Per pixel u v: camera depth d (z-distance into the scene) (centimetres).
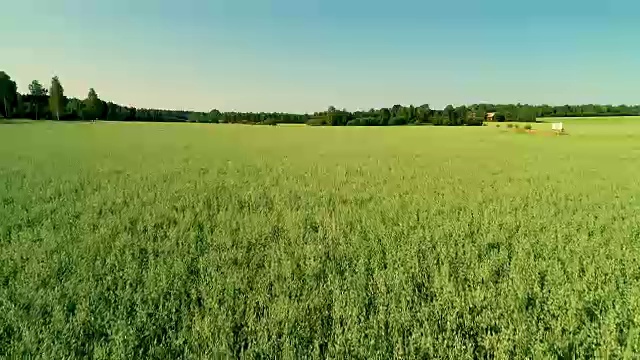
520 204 1057
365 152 2916
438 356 375
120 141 3672
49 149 2728
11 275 551
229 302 471
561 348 386
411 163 2194
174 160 2186
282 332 413
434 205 1023
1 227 776
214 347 377
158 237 720
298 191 1280
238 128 6788
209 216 912
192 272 579
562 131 5503
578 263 592
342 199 1142
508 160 2375
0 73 8588
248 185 1380
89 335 413
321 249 659
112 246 666
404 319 429
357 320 427
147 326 418
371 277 553
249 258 631
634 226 814
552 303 471
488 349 388
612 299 485
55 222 820
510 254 666
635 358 368
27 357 369
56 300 470
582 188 1342
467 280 553
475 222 852
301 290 510
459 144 3841
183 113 11825
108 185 1297
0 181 1366
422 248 667
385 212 949
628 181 1515
